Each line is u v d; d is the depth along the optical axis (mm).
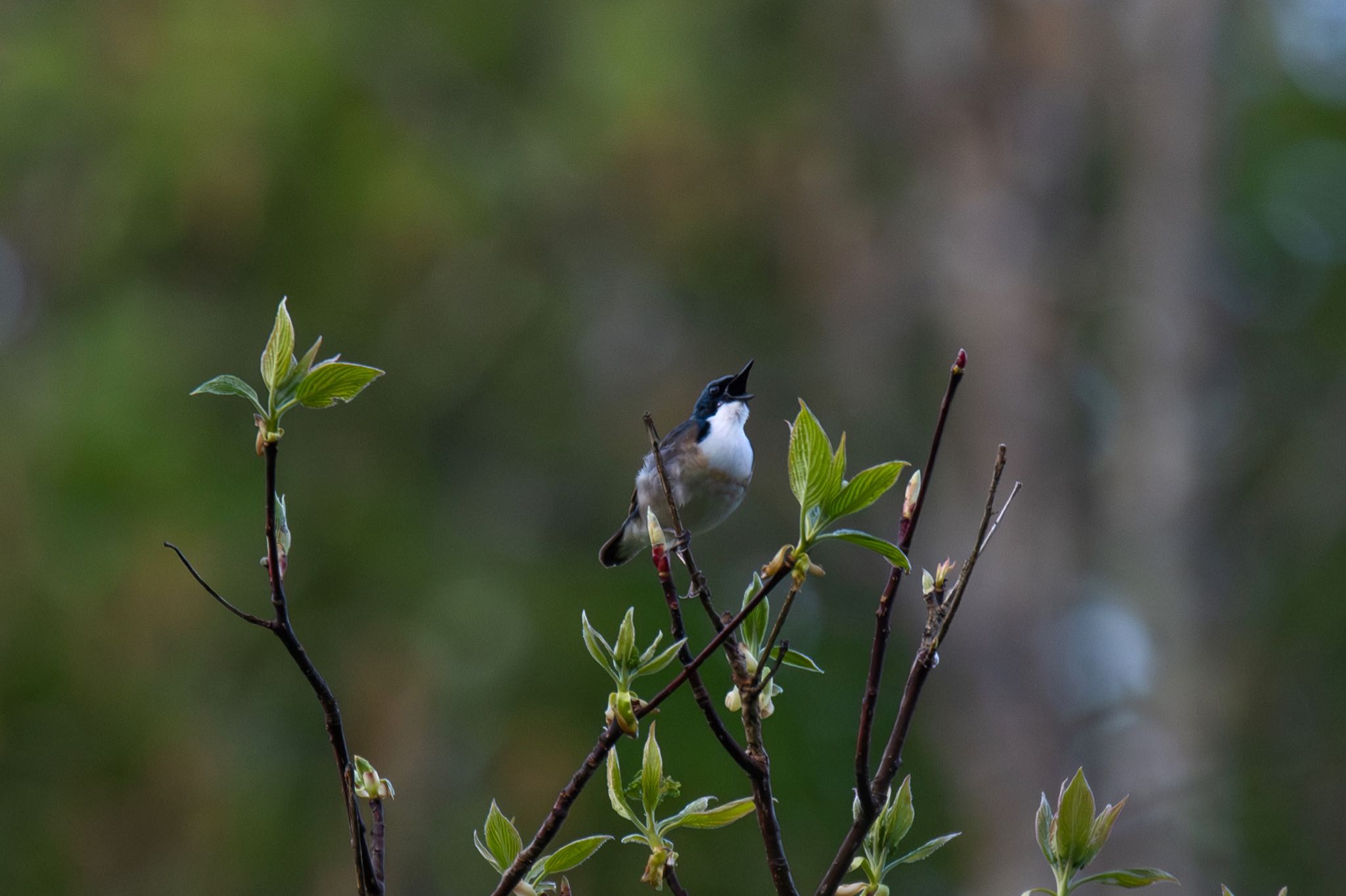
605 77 16328
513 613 15133
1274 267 21266
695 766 13492
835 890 3721
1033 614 15805
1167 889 15461
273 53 15141
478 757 14297
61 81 15469
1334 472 18750
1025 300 16594
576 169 16703
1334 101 21094
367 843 3730
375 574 14820
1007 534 16062
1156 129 17344
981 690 15875
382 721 14062
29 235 15961
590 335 17422
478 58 17422
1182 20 17266
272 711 14148
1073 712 16156
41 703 13055
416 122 16719
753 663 3799
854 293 17500
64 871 12789
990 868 15391
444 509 16172
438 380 16562
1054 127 17078
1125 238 17578
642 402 17141
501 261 16938
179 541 13555
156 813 13031
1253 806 16766
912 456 17297
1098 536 17703
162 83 14906
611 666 3715
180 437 14188
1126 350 17406
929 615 3830
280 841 13477
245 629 13984
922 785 16609
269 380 3367
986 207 16844
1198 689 16359
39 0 16562
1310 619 18078
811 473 3434
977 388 16562
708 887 13305
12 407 14430
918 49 17188
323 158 15508
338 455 15516
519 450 17250
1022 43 17031
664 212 16453
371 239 15586
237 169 14578
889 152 17641
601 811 13656
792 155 16734
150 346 14492
